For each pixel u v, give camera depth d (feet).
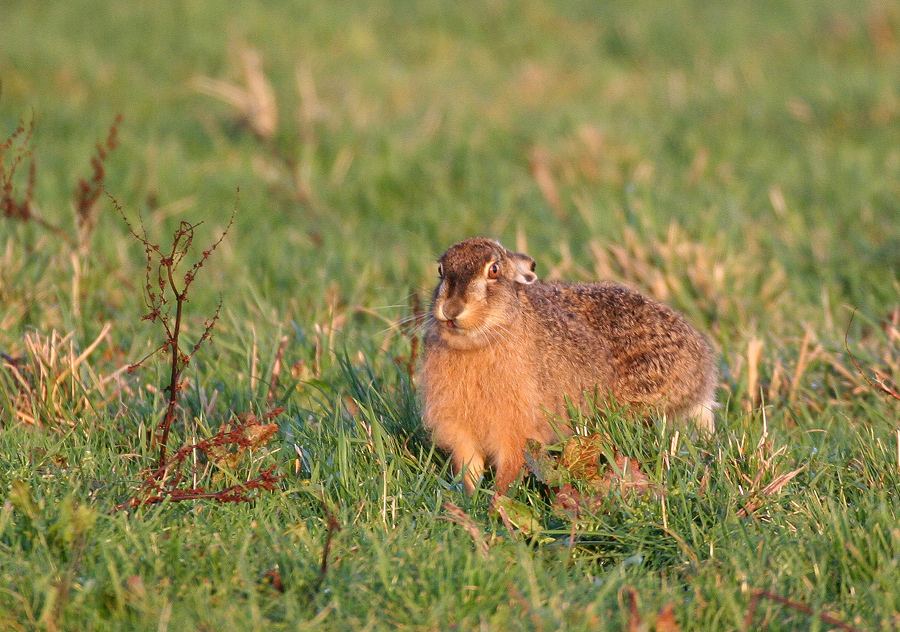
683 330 42.37
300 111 90.27
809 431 38.42
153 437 35.78
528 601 26.48
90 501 31.01
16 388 39.91
